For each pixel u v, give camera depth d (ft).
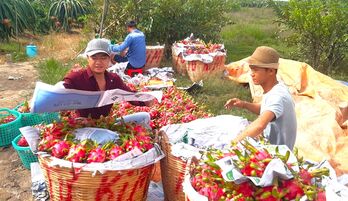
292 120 10.27
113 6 38.27
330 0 34.09
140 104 12.35
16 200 13.43
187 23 38.75
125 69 27.20
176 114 14.90
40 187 12.99
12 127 17.17
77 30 63.62
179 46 31.14
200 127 11.82
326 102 19.34
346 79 31.71
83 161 10.36
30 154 14.97
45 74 28.22
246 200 7.86
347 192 7.82
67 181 10.37
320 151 15.74
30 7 52.54
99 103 11.14
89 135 10.94
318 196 7.88
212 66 27.99
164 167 11.85
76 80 11.39
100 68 11.34
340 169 14.78
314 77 24.12
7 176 14.92
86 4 65.36
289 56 36.63
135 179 10.67
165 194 12.32
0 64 34.47
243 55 41.09
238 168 8.08
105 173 10.13
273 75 10.21
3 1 45.78
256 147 8.91
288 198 7.81
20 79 29.19
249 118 21.18
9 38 46.80
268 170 7.86
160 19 37.81
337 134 16.49
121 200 10.69
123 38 38.32
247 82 27.25
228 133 11.50
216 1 40.14
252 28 54.60
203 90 25.63
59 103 10.62
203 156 9.52
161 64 34.81
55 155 10.55
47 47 42.55
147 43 38.22
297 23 33.17
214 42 40.78
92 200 10.45
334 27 31.91
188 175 9.05
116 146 10.67
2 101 23.57
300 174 8.29
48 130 11.44
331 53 33.17
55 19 60.59
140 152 10.64
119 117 12.84
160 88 22.06
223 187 8.17
